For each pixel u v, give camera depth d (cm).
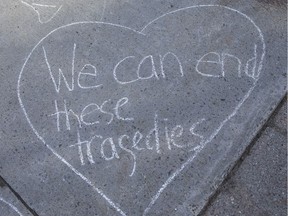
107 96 129
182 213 111
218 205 112
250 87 127
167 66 132
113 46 137
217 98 126
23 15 146
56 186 117
